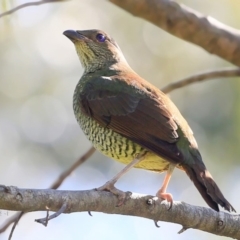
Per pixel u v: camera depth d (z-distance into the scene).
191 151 11.05
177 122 11.38
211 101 16.03
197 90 16.23
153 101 11.74
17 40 17.36
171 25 12.62
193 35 12.71
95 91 12.31
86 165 16.94
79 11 17.75
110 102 12.01
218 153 15.67
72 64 17.77
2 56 17.28
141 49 17.42
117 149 11.62
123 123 11.62
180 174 17.09
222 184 15.62
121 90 12.10
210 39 12.72
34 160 17.23
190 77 12.77
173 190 17.06
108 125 11.77
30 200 9.05
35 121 17.39
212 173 15.61
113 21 17.66
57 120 17.50
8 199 8.93
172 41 17.38
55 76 17.61
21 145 17.27
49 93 17.55
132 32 17.50
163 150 11.00
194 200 16.92
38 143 17.33
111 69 12.94
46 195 9.19
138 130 11.41
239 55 12.80
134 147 11.43
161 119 11.38
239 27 16.86
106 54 13.19
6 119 17.30
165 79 17.25
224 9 16.97
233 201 15.64
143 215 10.28
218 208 10.28
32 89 17.48
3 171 17.03
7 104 17.34
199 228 10.47
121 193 10.06
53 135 17.44
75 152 17.34
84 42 13.25
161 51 17.38
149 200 10.22
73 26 17.72
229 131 15.72
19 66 17.41
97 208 9.86
